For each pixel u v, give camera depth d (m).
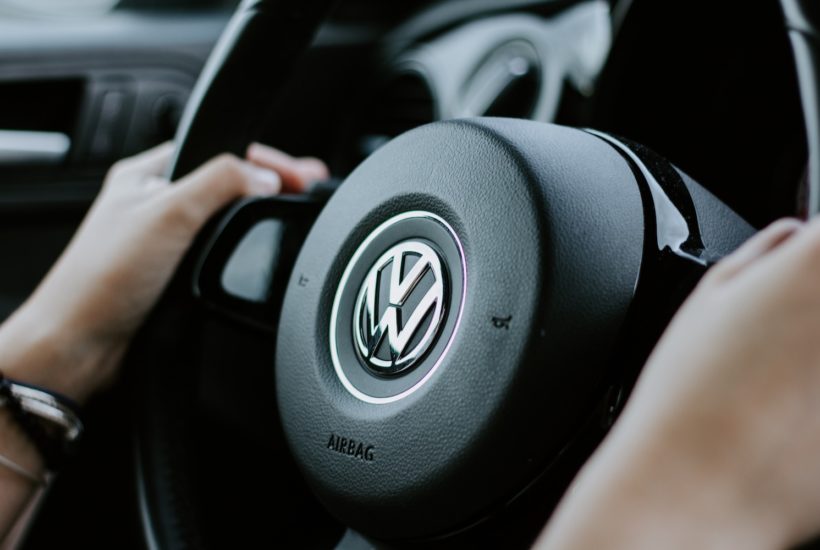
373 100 1.67
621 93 0.95
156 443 0.60
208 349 0.62
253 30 0.63
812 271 0.30
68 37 1.62
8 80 1.59
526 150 0.44
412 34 1.59
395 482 0.43
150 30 1.66
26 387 0.59
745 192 0.87
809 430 0.30
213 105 0.64
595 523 0.30
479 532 0.43
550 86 1.26
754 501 0.30
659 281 0.42
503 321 0.41
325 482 0.46
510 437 0.41
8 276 1.63
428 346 0.44
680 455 0.30
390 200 0.47
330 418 0.46
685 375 0.30
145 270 0.61
